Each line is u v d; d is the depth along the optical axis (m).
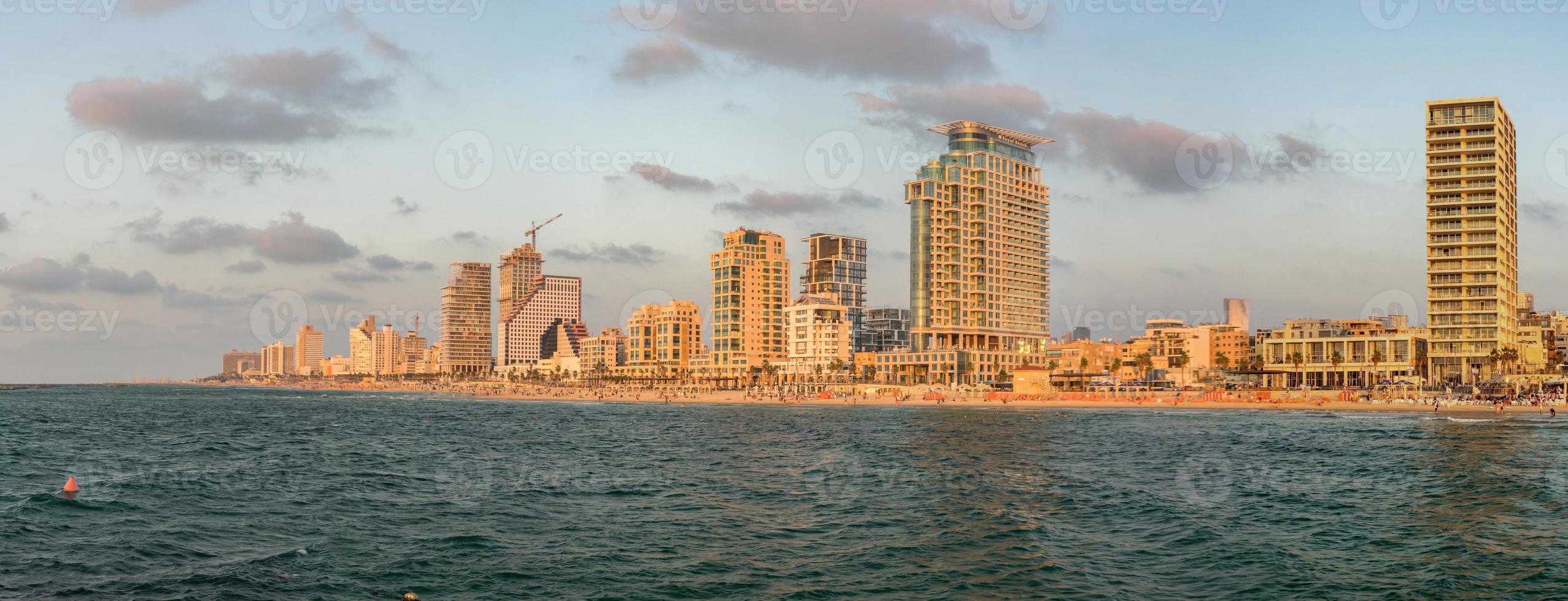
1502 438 107.56
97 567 39.44
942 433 126.69
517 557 42.12
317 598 35.22
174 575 38.25
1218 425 141.75
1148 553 42.69
